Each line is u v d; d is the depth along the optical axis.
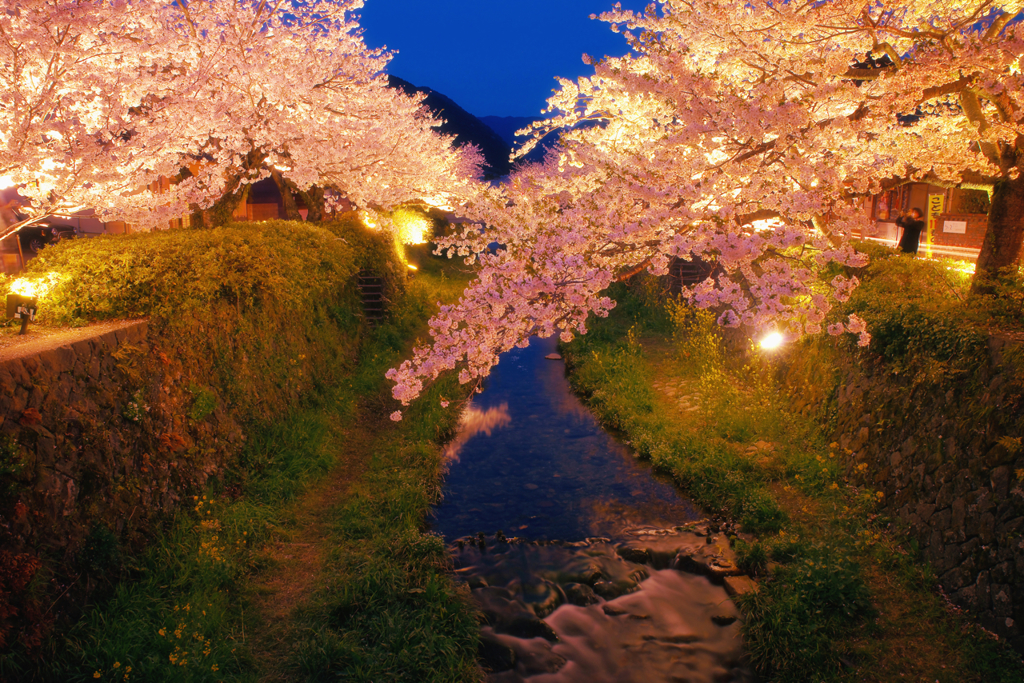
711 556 7.32
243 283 9.34
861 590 6.00
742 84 7.78
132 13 8.56
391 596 6.29
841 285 5.35
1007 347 6.01
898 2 7.16
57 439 5.58
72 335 6.65
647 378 13.73
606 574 7.21
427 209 30.53
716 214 5.54
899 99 6.35
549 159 25.70
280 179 17.45
